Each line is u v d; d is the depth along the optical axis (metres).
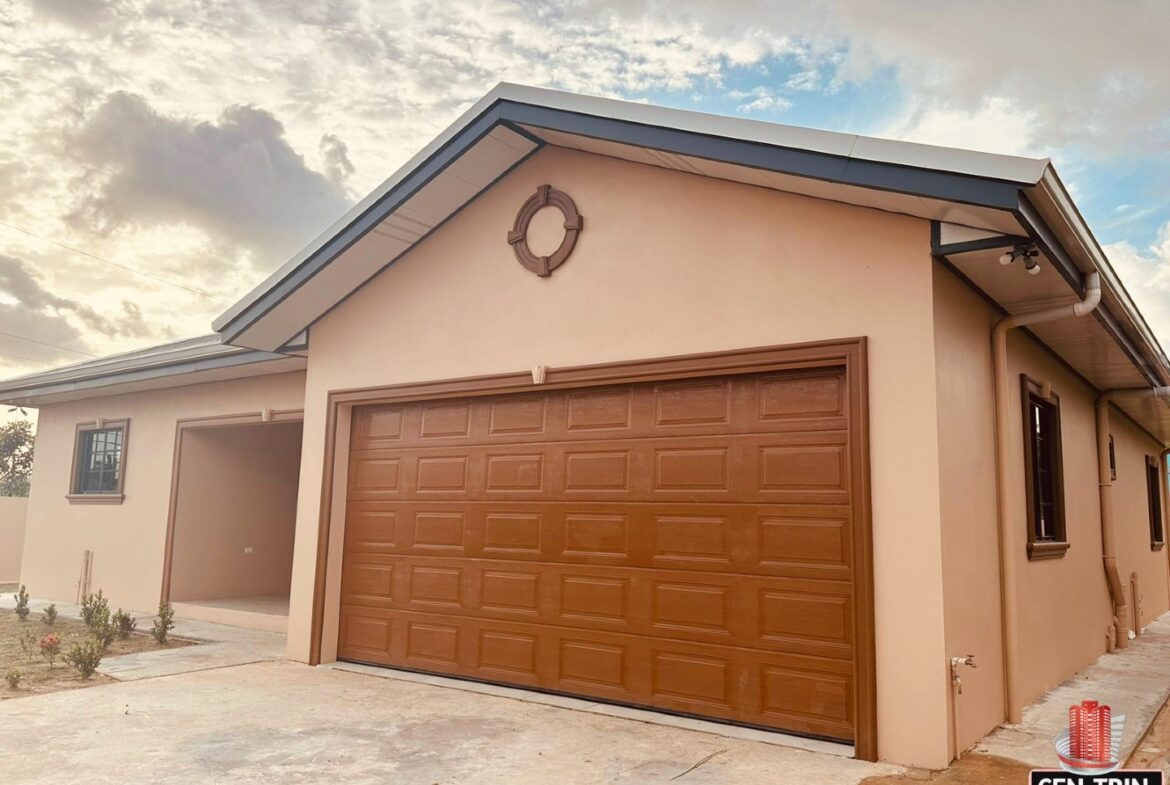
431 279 7.82
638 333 6.41
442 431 7.75
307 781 4.52
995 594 6.00
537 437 7.07
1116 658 9.17
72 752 5.03
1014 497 6.56
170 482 11.87
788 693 5.51
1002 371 6.26
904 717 4.94
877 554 5.17
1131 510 12.23
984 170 4.54
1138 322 7.53
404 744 5.25
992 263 5.38
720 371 6.00
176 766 4.76
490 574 7.19
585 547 6.64
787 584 5.61
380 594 7.95
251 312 8.24
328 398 8.44
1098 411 10.21
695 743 5.30
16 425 38.03
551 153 7.14
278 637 9.73
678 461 6.24
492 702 6.43
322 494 8.27
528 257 7.12
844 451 5.50
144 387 12.09
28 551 14.05
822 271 5.61
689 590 6.05
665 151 5.79
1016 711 5.96
